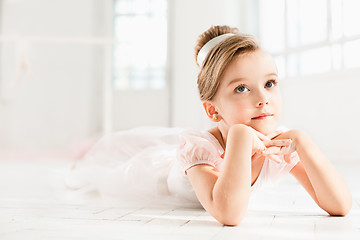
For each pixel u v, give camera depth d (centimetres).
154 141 142
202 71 92
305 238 62
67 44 488
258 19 409
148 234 66
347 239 61
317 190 84
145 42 477
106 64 327
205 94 90
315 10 349
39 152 427
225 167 76
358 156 319
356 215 86
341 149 332
